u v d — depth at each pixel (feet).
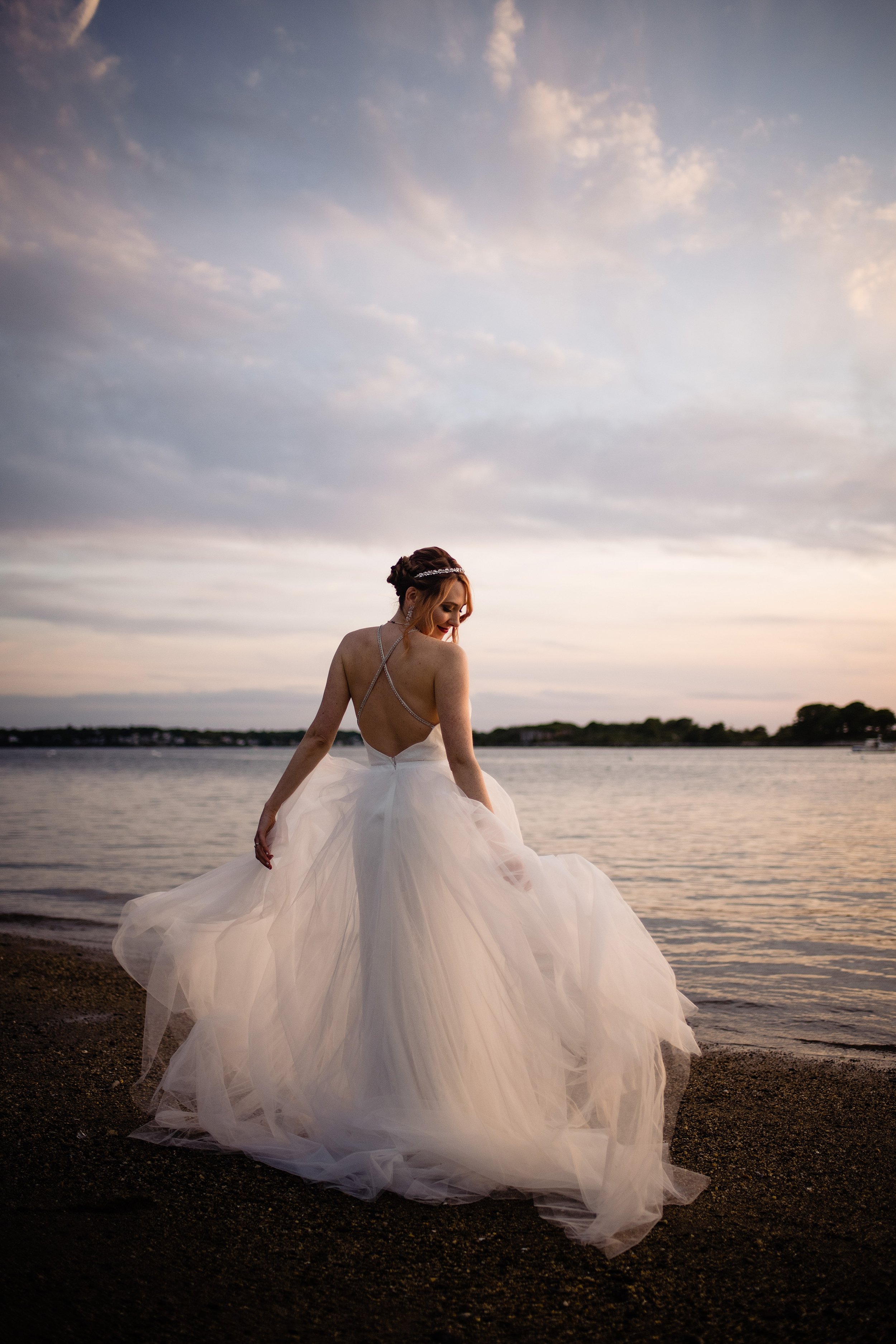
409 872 8.91
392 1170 8.13
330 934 9.28
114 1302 6.25
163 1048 13.17
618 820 69.46
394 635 9.42
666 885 35.09
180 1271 6.72
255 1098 9.48
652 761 362.53
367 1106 8.59
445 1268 6.85
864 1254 7.05
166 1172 8.62
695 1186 8.38
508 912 8.70
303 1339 5.85
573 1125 8.32
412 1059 8.52
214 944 9.80
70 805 83.30
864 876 37.52
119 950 9.86
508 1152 8.08
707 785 139.44
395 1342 5.83
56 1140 9.45
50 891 32.71
